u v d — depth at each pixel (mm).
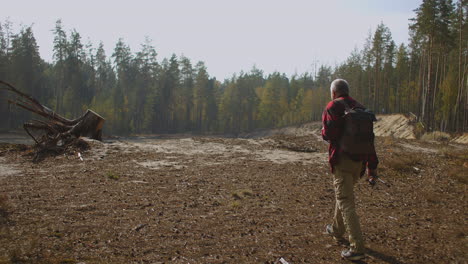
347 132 3184
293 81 98188
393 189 6637
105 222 3996
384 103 61562
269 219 4363
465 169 8453
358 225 3100
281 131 71750
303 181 7059
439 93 44562
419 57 54625
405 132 39781
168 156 9797
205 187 6234
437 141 16500
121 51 82375
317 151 11703
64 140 10922
